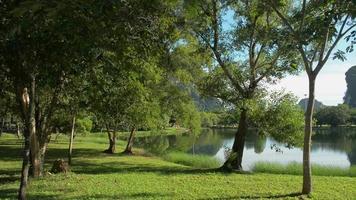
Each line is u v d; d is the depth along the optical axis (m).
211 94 24.59
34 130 19.81
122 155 37.44
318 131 99.94
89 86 16.66
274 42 16.88
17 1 7.18
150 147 51.34
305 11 14.15
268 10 16.61
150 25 8.09
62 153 37.44
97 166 27.39
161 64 15.50
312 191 16.81
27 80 10.37
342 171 27.78
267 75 24.30
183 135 81.38
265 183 19.14
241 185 18.45
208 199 15.06
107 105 21.03
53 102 20.25
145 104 32.16
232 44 23.72
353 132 94.44
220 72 25.00
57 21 6.14
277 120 24.00
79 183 18.34
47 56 8.70
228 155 27.20
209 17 22.69
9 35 7.18
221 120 26.28
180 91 36.62
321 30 11.90
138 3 6.95
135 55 9.50
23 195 10.75
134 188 17.14
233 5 23.11
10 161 29.78
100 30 6.53
